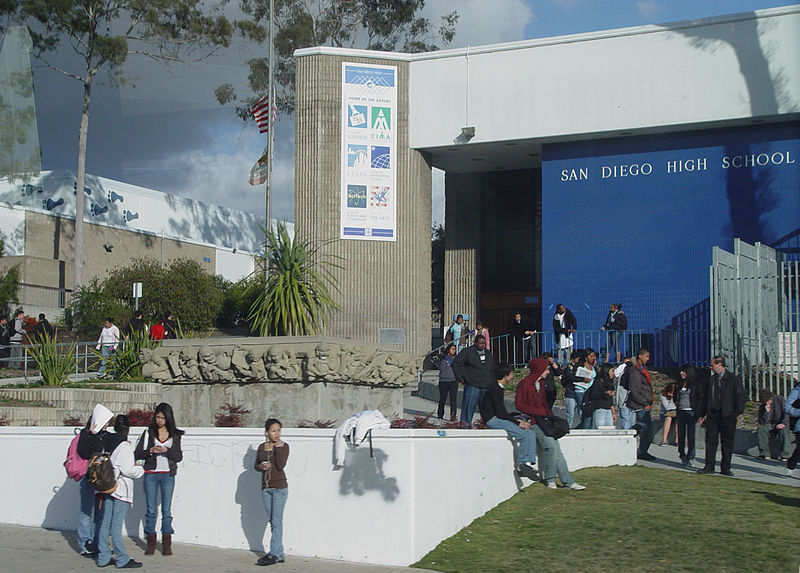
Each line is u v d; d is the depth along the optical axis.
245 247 50.91
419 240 29.03
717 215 26.48
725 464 13.49
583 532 9.86
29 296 35.25
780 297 19.16
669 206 27.02
